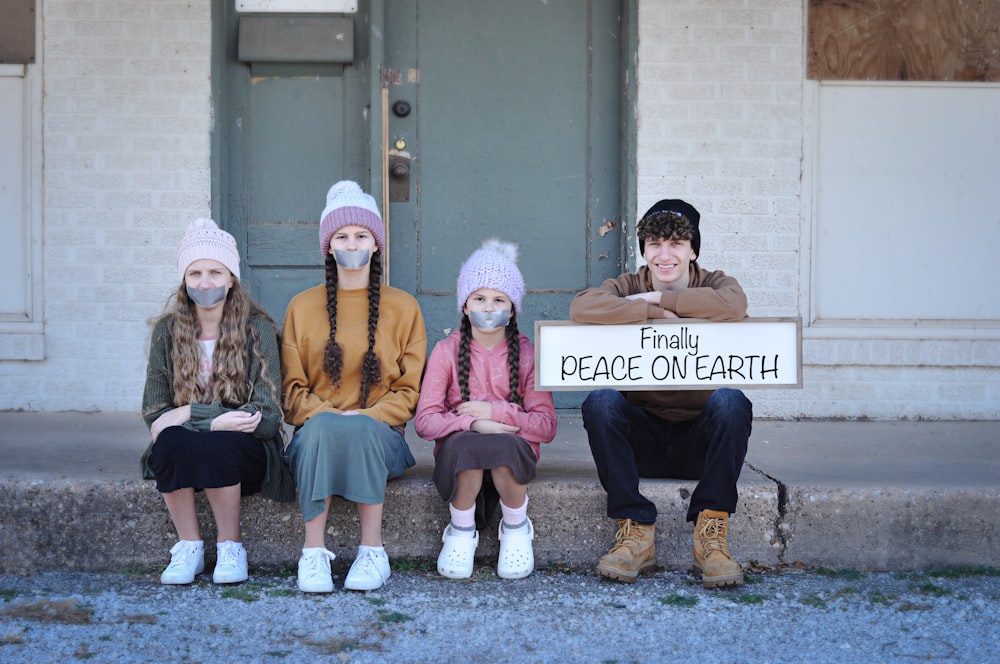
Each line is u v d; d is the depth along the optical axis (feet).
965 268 17.66
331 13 17.52
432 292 17.85
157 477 11.05
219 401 11.40
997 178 17.63
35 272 17.06
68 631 10.03
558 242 17.89
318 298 11.98
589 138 17.83
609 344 11.62
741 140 17.30
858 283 17.57
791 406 17.43
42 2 16.94
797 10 17.28
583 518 12.11
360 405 11.85
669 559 12.12
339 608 10.68
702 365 11.60
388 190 17.56
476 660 9.56
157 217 17.10
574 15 17.72
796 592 11.35
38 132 16.99
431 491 12.07
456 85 17.72
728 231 17.35
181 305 11.48
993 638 10.14
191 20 17.02
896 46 17.44
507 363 11.84
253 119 17.63
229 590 11.16
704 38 17.25
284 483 11.64
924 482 12.49
